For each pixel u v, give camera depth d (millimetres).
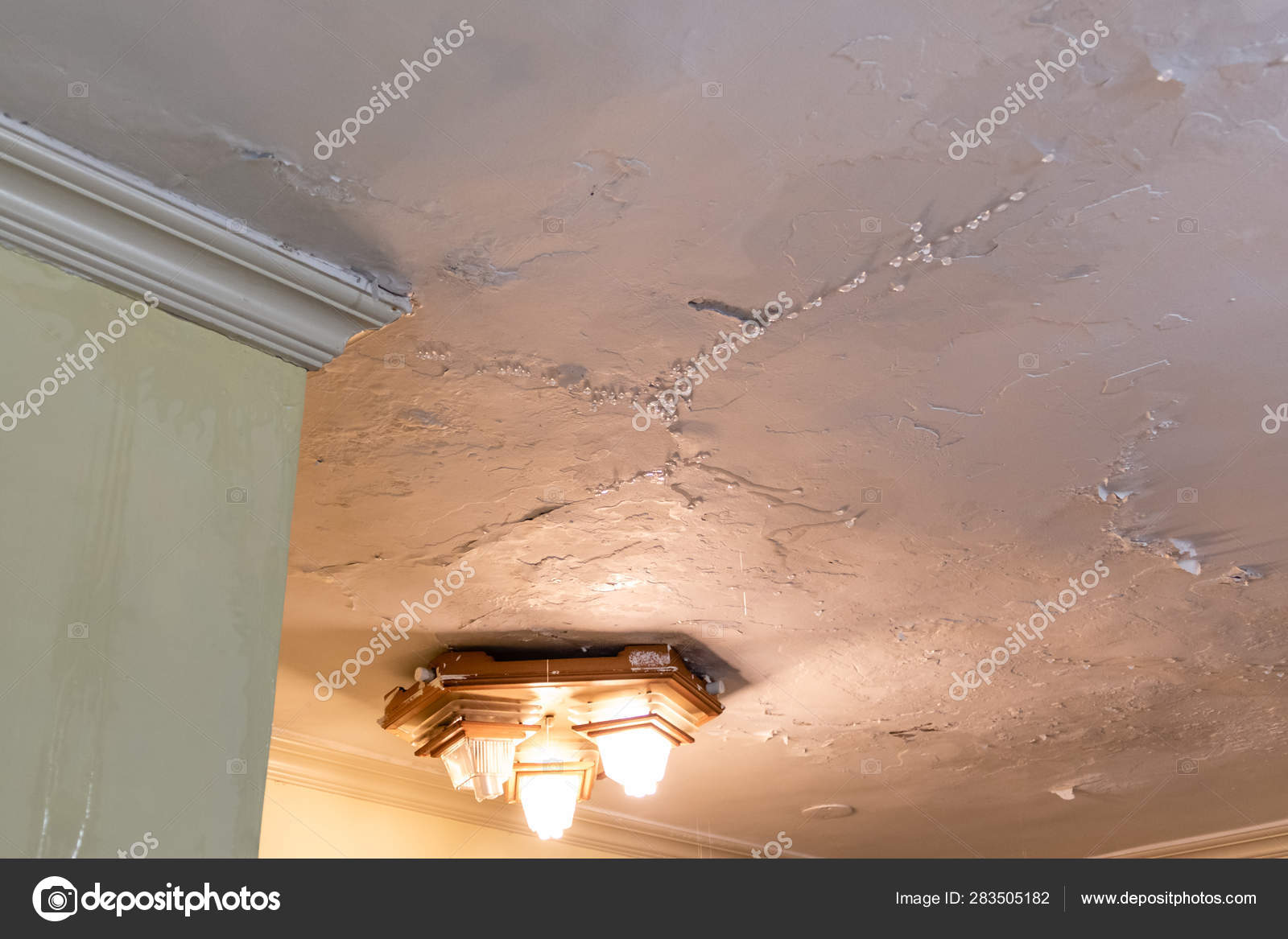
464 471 1835
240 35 1177
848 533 2016
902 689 2568
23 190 1264
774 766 2949
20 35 1161
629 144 1313
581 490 1895
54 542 1183
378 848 2852
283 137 1287
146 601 1223
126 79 1213
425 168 1336
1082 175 1356
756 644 2393
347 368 1612
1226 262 1470
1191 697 2586
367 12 1159
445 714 2385
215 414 1359
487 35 1187
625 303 1539
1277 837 3369
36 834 1085
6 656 1114
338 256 1446
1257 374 1648
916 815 3277
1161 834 3434
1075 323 1572
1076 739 2811
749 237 1441
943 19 1183
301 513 1915
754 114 1280
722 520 1979
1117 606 2230
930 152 1328
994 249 1458
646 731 2350
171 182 1328
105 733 1148
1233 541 2018
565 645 2377
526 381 1658
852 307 1548
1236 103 1266
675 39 1196
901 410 1731
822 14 1177
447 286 1499
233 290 1396
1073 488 1897
